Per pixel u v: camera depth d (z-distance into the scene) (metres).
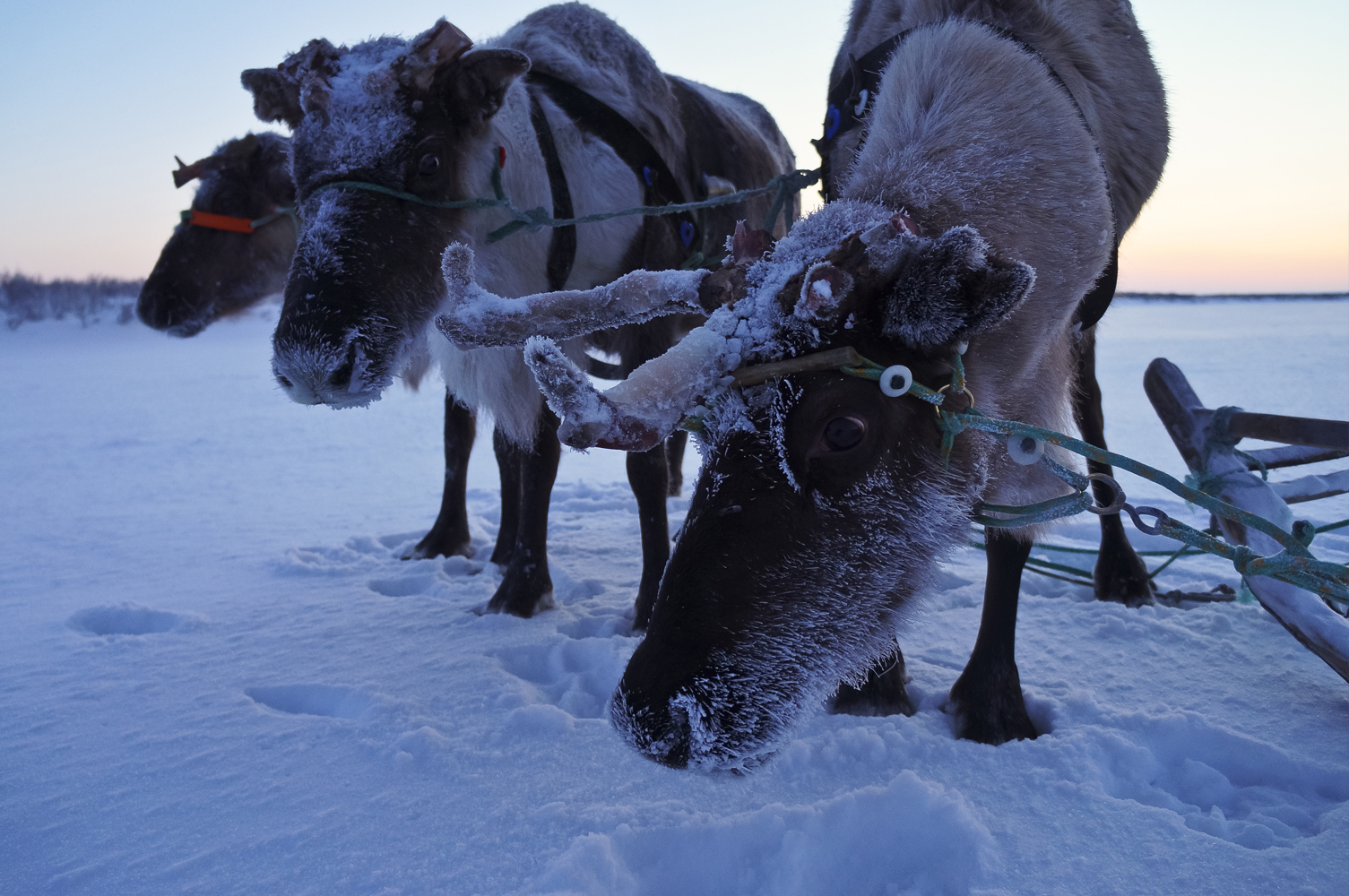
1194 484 3.72
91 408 14.98
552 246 4.16
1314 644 3.00
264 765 2.78
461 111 3.65
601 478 8.27
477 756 2.77
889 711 3.11
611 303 2.19
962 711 2.98
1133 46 3.46
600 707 3.25
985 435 2.36
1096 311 3.00
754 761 2.04
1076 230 2.60
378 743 2.88
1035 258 2.48
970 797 2.50
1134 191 3.25
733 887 2.25
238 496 7.51
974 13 3.04
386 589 4.80
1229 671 3.28
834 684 2.13
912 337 2.04
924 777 2.61
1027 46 2.88
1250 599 4.00
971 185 2.45
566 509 6.76
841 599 2.08
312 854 2.32
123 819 2.50
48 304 55.84
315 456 9.79
